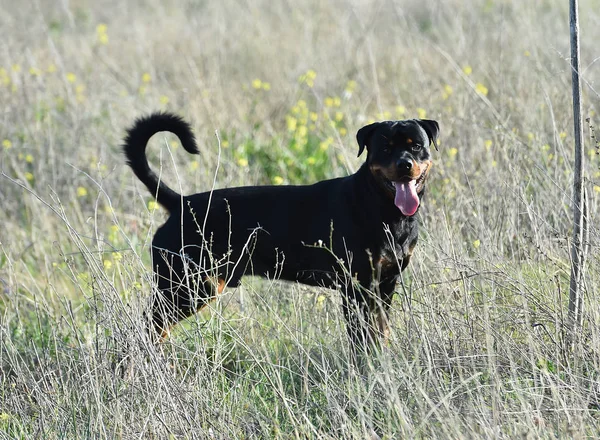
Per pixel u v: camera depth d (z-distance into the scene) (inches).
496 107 536.7
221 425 287.6
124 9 1094.4
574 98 323.3
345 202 360.2
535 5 775.7
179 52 821.2
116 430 287.7
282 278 381.7
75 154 593.9
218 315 319.3
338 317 349.7
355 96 666.2
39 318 375.9
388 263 358.9
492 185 434.0
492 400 272.1
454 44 705.6
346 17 847.1
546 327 325.7
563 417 268.8
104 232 507.8
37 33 955.3
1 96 670.5
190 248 374.0
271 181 567.5
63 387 309.0
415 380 274.2
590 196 398.3
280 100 685.9
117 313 311.9
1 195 551.2
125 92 685.9
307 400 297.9
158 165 572.7
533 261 370.3
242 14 936.9
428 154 363.3
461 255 355.3
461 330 320.8
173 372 320.8
